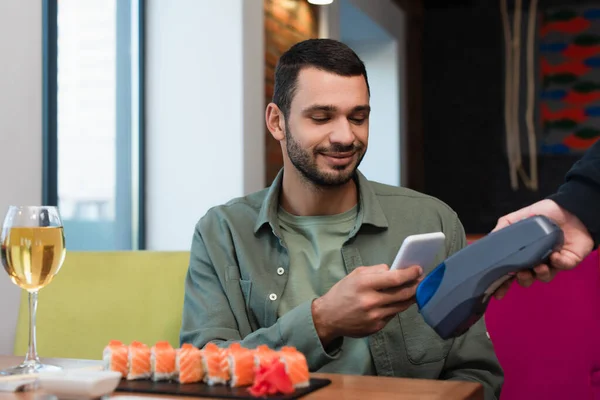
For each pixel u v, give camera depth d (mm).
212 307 1453
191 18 3350
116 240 3193
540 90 6621
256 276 1458
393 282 1064
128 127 3314
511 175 6711
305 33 4332
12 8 2238
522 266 948
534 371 1456
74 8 2869
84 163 2947
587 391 1430
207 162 3318
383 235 1466
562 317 1458
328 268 1441
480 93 6828
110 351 948
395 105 6082
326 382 919
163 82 3371
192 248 1553
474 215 6848
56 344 1626
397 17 6137
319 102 1350
